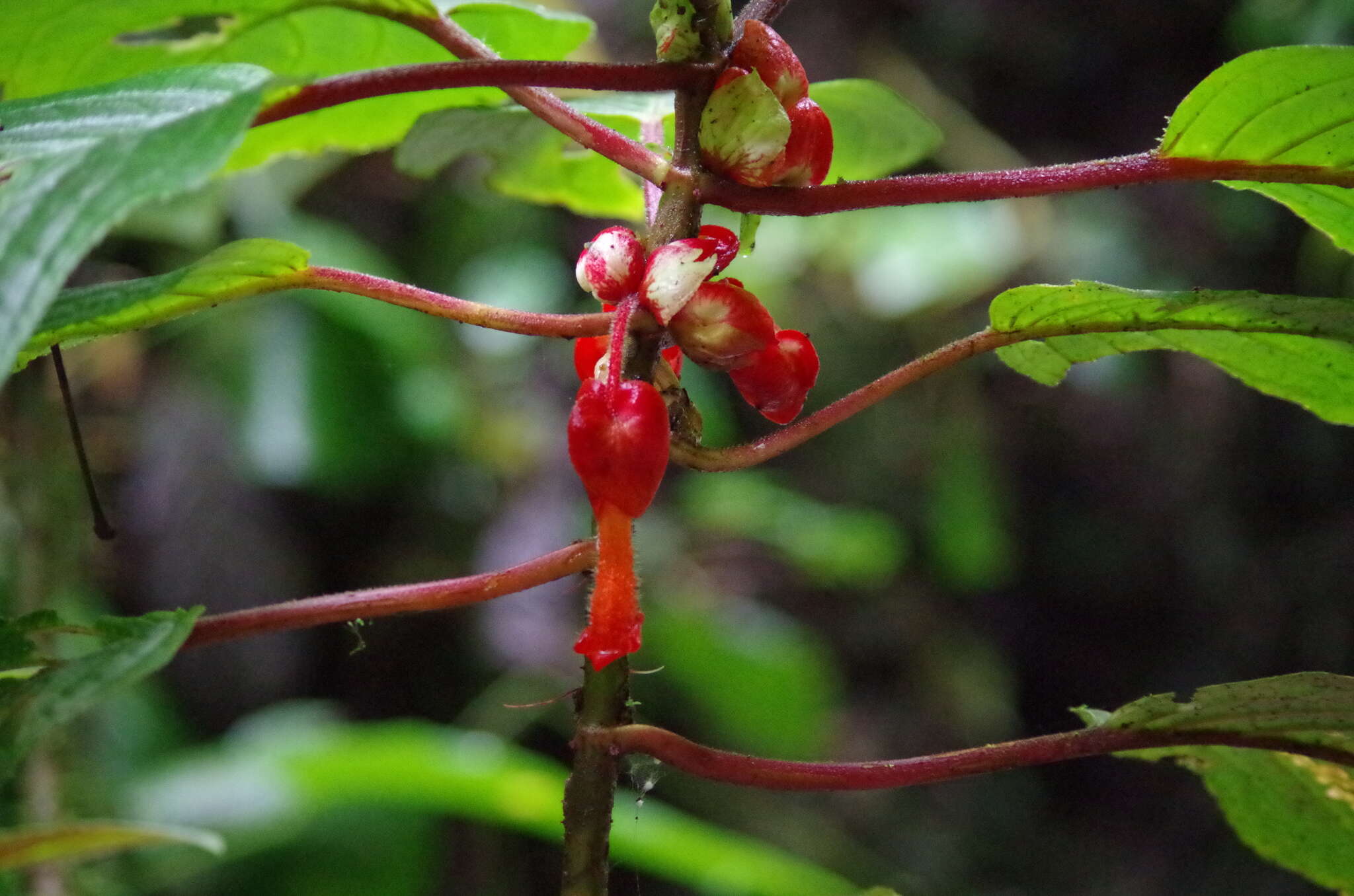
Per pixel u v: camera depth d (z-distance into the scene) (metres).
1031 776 5.35
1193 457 4.86
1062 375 1.27
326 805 3.09
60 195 0.68
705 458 1.04
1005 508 5.00
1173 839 5.14
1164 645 5.18
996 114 4.84
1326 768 1.30
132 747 3.68
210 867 3.18
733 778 1.03
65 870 2.23
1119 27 4.67
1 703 0.84
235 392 4.12
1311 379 1.21
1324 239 4.17
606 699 1.04
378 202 4.82
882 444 4.91
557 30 1.38
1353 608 4.67
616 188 1.73
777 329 1.06
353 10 1.21
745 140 0.98
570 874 1.03
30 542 2.52
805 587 4.97
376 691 4.59
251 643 4.39
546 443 4.63
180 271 0.94
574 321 1.00
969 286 4.26
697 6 0.97
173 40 1.26
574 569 1.04
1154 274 4.45
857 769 1.05
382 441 4.32
